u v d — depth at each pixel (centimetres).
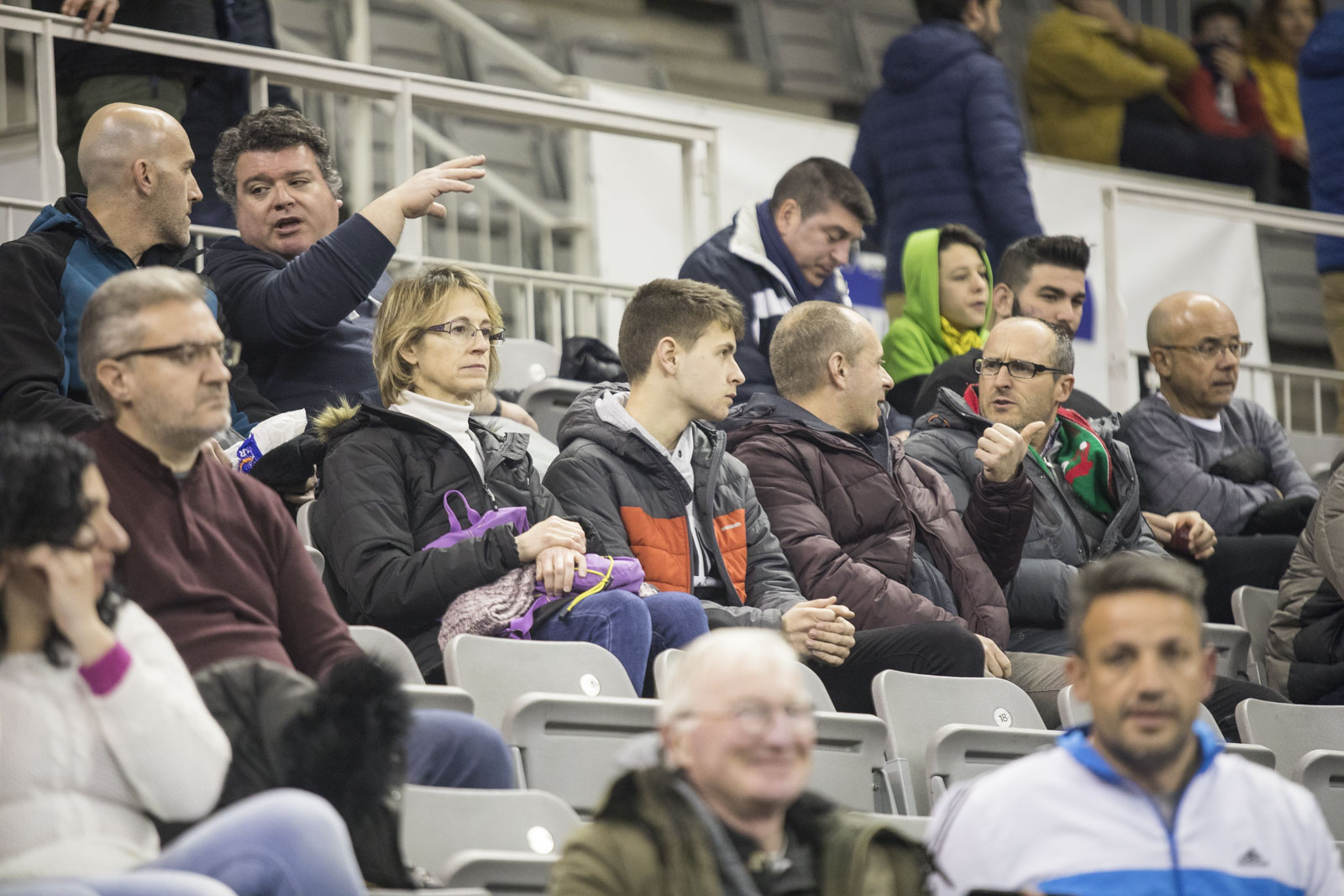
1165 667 818
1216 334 1803
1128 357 2295
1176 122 2928
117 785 743
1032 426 1442
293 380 1494
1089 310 2470
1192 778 838
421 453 1216
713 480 1341
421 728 905
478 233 2594
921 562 1410
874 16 3434
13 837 720
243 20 1953
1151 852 823
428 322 1251
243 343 1481
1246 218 2427
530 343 1881
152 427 927
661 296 1348
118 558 912
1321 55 2552
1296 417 2497
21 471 732
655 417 1338
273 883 676
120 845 735
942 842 844
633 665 1144
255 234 1540
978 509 1428
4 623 743
